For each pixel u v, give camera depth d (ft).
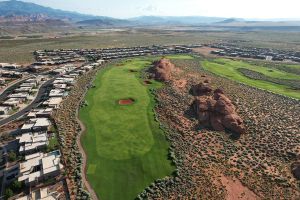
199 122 271.08
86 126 264.72
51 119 277.03
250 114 291.38
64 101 328.70
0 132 249.55
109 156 215.72
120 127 263.70
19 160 205.57
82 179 188.03
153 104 323.37
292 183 185.16
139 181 188.96
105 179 189.47
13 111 302.04
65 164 200.95
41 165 194.90
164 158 215.31
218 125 259.19
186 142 236.84
